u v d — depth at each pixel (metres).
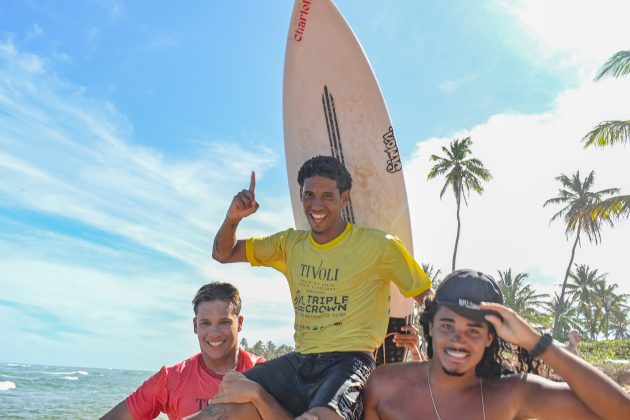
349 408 2.74
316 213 3.28
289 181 4.82
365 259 3.24
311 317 3.21
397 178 4.54
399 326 4.16
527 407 2.61
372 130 4.65
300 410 3.02
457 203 35.94
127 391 51.41
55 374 92.75
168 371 4.05
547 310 47.09
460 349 2.58
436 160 36.25
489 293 2.63
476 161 35.78
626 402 2.35
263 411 2.83
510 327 2.51
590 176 37.72
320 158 3.37
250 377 3.09
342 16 4.71
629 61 15.90
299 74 4.86
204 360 4.05
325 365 3.01
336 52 4.76
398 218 4.47
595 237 18.27
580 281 54.03
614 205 16.92
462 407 2.67
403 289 3.25
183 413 3.89
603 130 16.19
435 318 2.68
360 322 3.14
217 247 3.76
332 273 3.23
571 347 7.36
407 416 2.74
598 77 16.52
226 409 2.82
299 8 4.79
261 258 3.70
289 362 3.17
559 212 38.66
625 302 55.16
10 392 43.59
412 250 4.44
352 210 4.59
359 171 4.63
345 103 4.74
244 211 3.55
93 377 90.81
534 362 2.82
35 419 25.16
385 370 2.90
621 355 23.31
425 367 2.81
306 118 4.84
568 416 2.51
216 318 3.97
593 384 2.38
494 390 2.67
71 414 27.73
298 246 3.49
